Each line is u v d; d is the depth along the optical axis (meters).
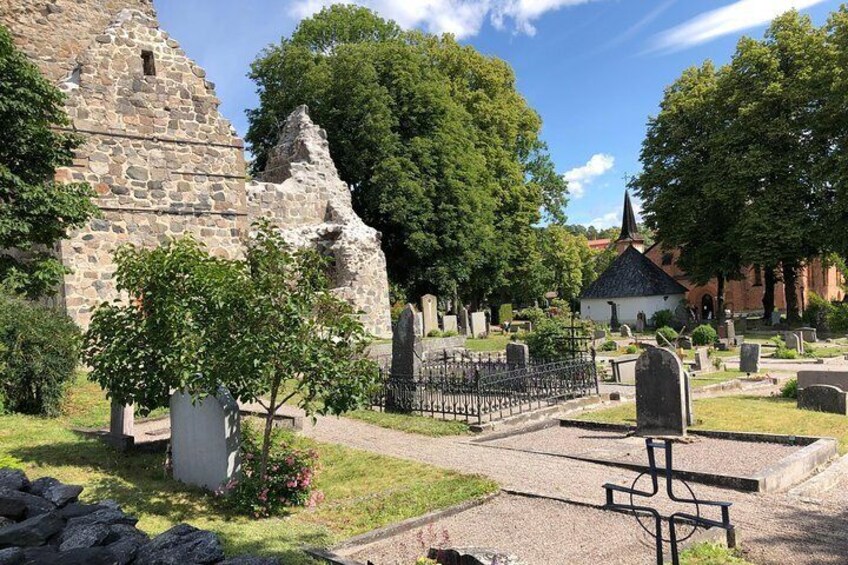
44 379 11.95
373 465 10.15
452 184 37.03
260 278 7.91
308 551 6.59
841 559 6.33
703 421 13.30
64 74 21.25
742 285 63.12
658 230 48.47
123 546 4.45
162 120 19.45
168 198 19.45
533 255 51.50
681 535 7.00
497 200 43.88
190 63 20.14
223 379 7.78
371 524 7.60
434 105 37.38
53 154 14.62
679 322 48.97
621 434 12.96
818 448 10.24
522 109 50.44
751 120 40.88
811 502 8.19
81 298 17.61
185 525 4.96
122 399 8.84
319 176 28.55
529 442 12.45
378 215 37.06
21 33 20.55
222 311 7.78
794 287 43.84
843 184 37.22
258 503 7.90
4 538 4.30
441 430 12.82
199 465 8.62
